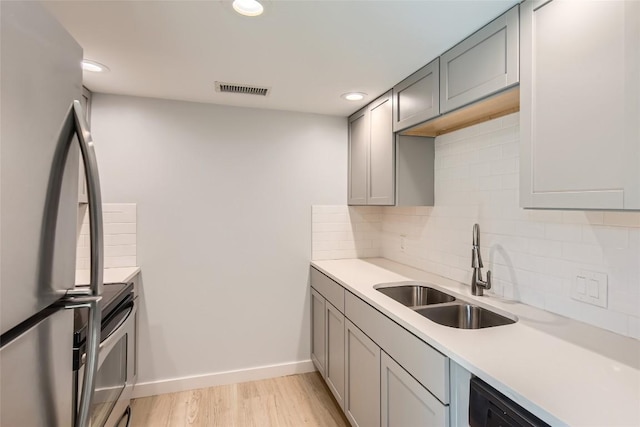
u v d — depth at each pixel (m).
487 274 1.75
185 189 2.53
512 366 0.99
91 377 0.76
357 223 2.95
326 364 2.42
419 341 1.29
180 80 2.10
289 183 2.77
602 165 0.97
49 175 0.68
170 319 2.51
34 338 0.64
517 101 1.49
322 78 2.05
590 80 1.00
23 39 0.58
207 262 2.59
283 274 2.77
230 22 1.43
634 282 1.18
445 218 2.17
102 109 2.35
